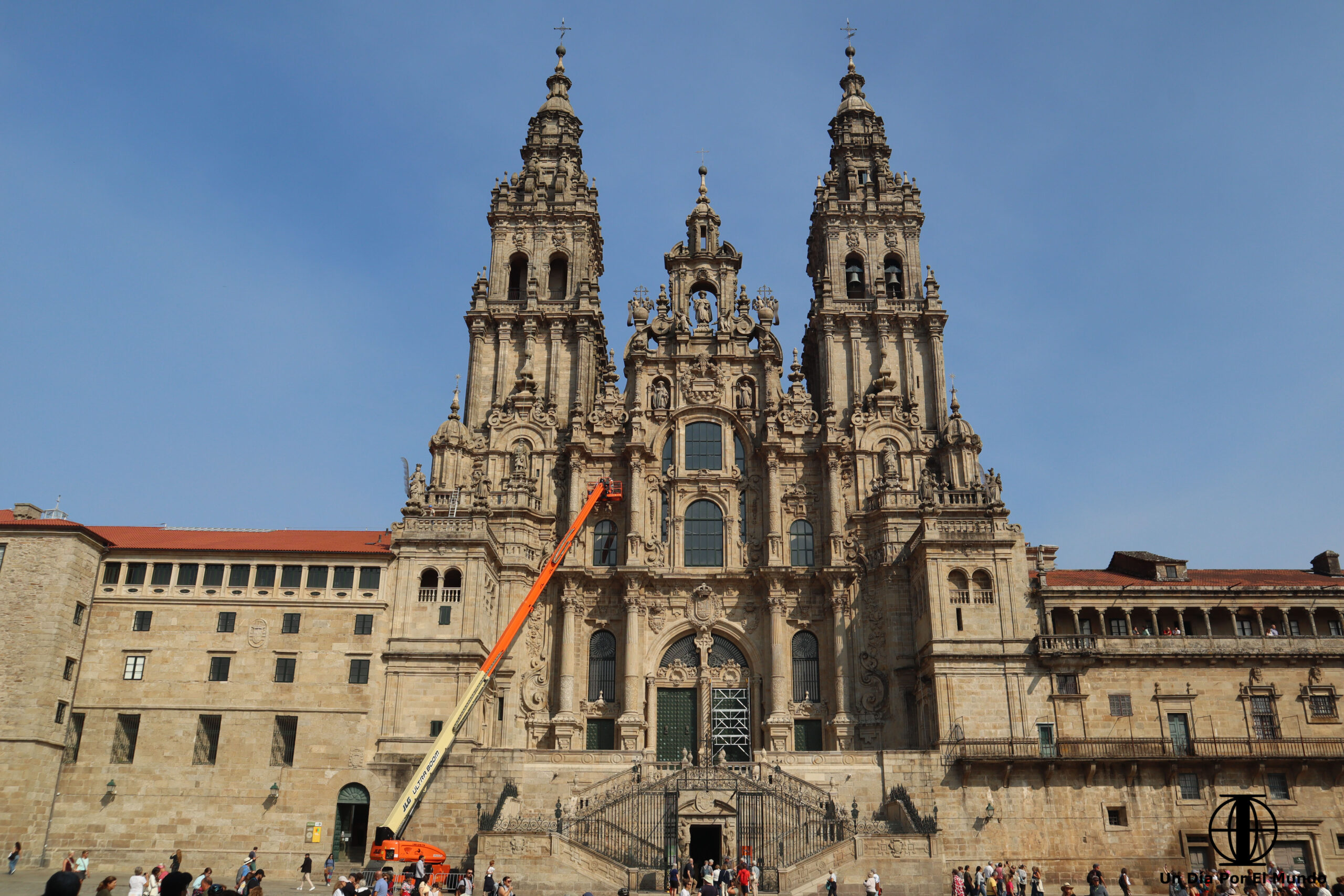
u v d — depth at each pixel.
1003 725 61.91
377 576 64.38
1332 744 60.28
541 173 86.88
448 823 58.69
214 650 62.00
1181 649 63.00
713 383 78.00
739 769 59.50
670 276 81.69
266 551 64.06
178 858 39.25
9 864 53.56
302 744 60.50
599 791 58.88
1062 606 64.81
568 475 75.25
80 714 60.38
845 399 78.44
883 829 55.19
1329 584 65.94
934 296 80.69
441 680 62.38
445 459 74.50
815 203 85.75
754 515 74.88
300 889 51.84
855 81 91.00
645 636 71.56
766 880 52.31
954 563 65.75
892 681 68.44
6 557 59.78
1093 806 59.66
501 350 79.31
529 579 71.44
